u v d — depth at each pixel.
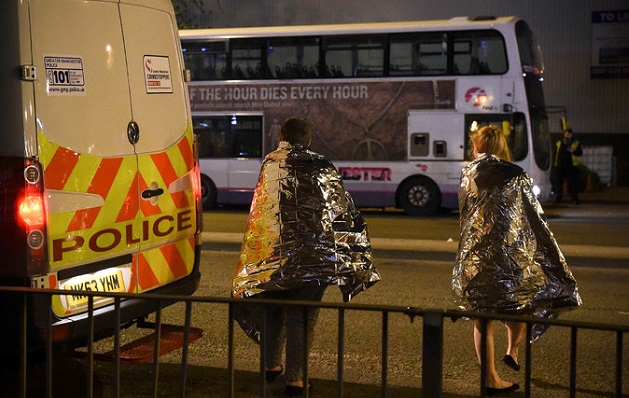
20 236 4.46
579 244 11.99
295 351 4.87
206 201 18.33
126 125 5.14
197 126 18.30
